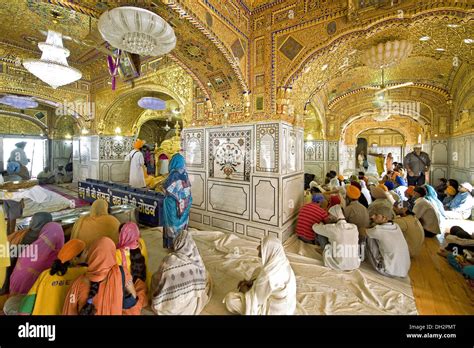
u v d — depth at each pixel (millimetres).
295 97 4012
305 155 8703
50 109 10188
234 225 4266
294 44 3529
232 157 4281
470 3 2449
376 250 2855
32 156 9922
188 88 5031
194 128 4910
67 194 7328
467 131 5445
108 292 1550
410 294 2395
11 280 1943
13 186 4184
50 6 3959
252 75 3965
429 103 6773
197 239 3979
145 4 2445
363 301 2264
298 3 3467
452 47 3703
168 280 1876
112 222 2453
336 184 6230
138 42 2270
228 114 4309
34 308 1537
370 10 2904
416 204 4078
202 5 2865
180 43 3316
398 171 6973
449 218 4840
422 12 2656
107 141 7773
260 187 3916
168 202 3297
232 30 3480
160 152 8469
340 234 2920
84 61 6715
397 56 3350
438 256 3260
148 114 8484
